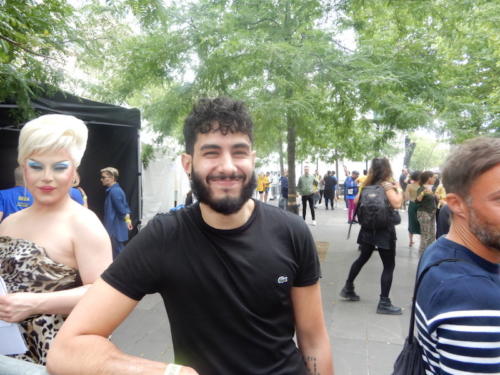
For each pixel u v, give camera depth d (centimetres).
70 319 110
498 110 734
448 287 104
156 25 538
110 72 622
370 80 484
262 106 471
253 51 482
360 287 523
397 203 419
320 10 571
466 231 113
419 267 124
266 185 1867
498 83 905
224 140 116
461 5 514
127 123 593
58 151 157
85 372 98
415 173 720
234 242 121
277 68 495
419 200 636
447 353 101
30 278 151
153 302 457
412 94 567
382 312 426
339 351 340
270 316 122
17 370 107
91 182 665
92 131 657
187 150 124
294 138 700
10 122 501
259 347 118
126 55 548
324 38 548
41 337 150
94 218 166
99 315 111
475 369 97
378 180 436
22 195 286
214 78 550
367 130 661
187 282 118
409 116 508
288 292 126
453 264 109
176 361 124
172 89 614
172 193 1105
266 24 575
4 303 140
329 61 518
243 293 118
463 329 98
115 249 592
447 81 634
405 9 539
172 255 119
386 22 615
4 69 297
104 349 102
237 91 522
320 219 1320
